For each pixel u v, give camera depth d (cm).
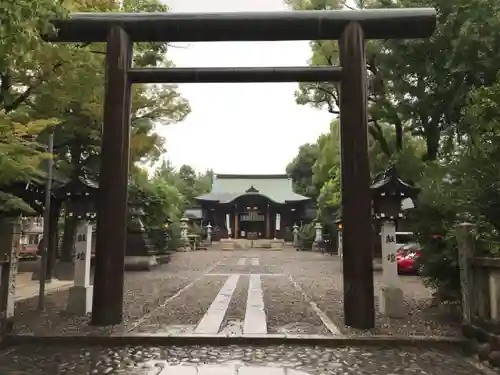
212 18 860
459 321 846
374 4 1608
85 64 966
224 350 677
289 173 6350
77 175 942
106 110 842
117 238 818
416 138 2170
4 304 721
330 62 1827
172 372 565
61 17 614
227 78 873
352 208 809
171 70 869
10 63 669
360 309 787
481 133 752
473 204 723
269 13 863
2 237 738
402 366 598
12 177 809
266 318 882
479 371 578
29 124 752
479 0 1076
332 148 3219
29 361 615
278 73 865
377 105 1634
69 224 1709
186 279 1714
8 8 485
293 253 4084
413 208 920
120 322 816
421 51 1324
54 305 1027
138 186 2298
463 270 731
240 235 5934
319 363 610
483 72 1186
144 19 862
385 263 933
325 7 1717
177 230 3581
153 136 1973
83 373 561
